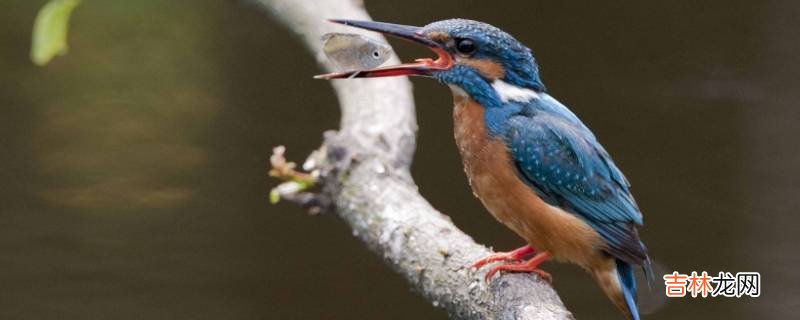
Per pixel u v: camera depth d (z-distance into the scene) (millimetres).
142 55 14156
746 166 12500
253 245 11688
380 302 11000
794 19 13961
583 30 14383
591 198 7176
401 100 8352
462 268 6641
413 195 7402
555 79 13836
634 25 14398
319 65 8828
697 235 11555
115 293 10727
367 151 7715
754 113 13008
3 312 10312
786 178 12234
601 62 14078
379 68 7098
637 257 7020
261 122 13148
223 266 11297
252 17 14250
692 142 12922
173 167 12430
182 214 11898
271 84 13867
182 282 11000
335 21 7211
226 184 12266
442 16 14500
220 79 13891
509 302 6320
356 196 7469
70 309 10461
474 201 12133
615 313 10672
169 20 14461
